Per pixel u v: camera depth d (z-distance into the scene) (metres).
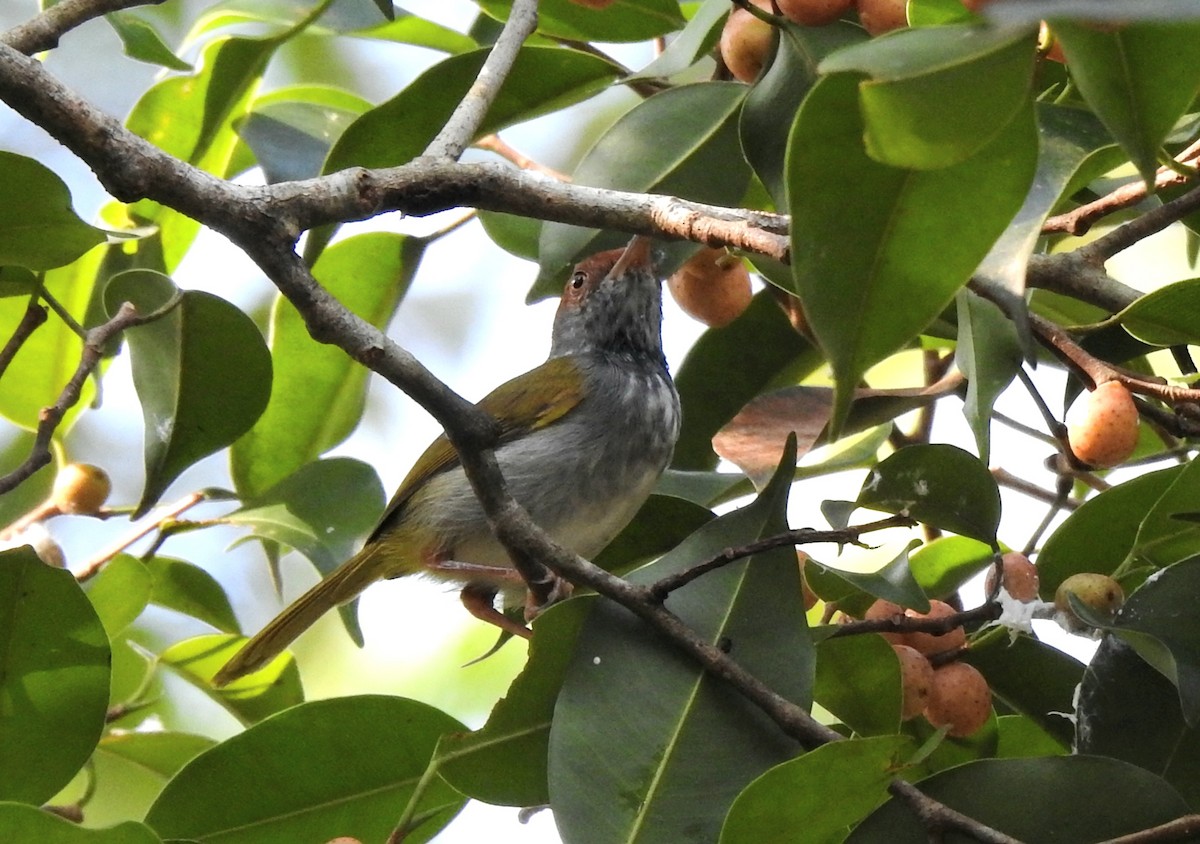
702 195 7.43
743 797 4.86
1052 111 6.00
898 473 6.29
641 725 5.34
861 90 3.78
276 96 9.90
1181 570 5.72
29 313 6.84
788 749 5.30
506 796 5.83
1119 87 4.29
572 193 6.36
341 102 10.01
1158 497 6.71
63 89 5.54
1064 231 6.06
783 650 5.54
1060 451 6.96
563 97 8.21
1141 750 5.79
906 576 6.05
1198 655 5.45
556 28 8.75
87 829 5.05
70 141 5.55
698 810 5.16
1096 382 6.00
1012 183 4.34
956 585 7.43
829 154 4.36
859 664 6.19
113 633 8.40
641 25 8.74
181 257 9.70
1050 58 5.34
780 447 7.13
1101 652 5.95
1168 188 6.73
